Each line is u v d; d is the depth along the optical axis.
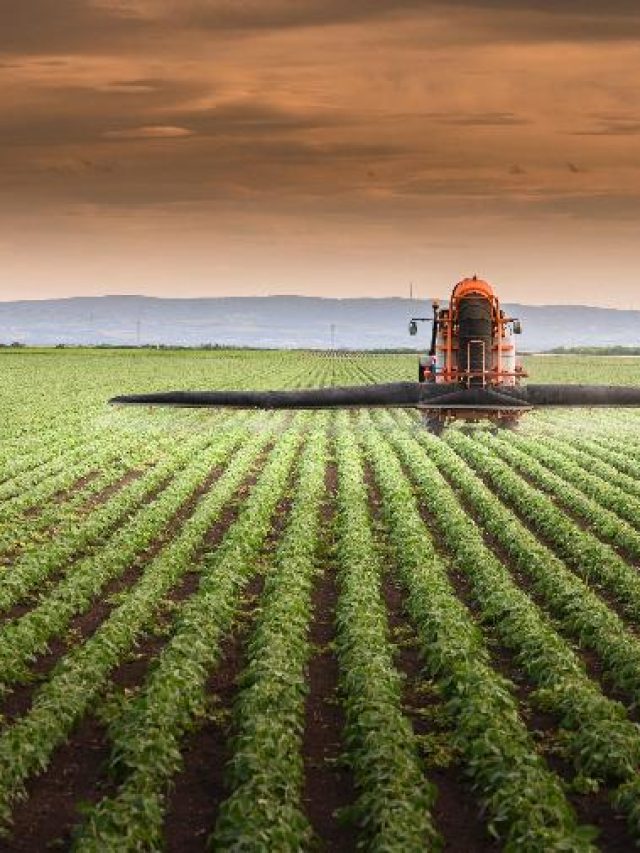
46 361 127.56
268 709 14.59
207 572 23.44
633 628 20.23
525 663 17.50
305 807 13.01
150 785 12.70
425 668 17.44
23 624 18.80
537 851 11.16
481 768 13.27
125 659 17.98
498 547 27.47
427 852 11.37
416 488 35.22
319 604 21.62
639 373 107.25
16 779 13.02
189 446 46.28
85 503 33.38
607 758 13.70
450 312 42.94
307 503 31.16
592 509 30.95
